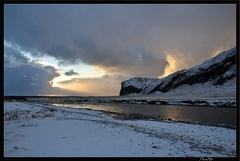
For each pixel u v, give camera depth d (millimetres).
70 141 14312
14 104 45688
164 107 64750
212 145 15508
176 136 17781
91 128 18672
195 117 36562
